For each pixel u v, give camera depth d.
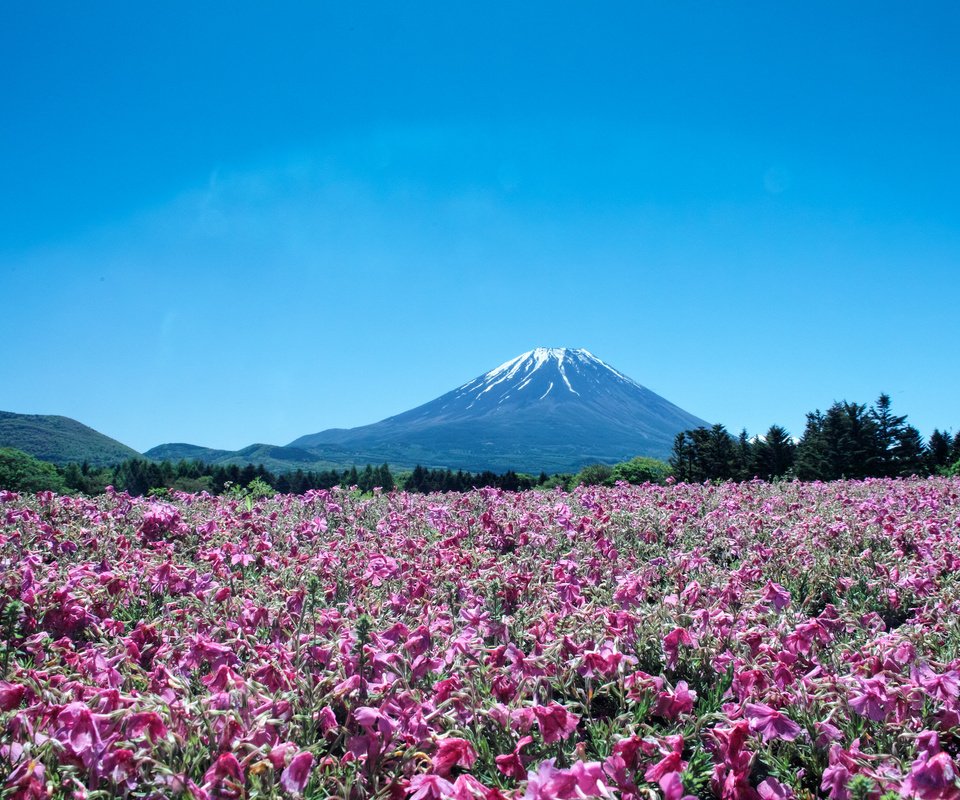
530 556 7.26
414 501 12.14
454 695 3.80
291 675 4.09
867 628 5.40
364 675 4.03
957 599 5.81
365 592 6.18
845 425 70.88
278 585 6.40
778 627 5.01
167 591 6.24
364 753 3.35
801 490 13.91
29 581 5.58
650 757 3.40
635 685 4.05
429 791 2.94
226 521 9.45
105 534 8.20
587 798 2.77
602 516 9.20
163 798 2.94
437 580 6.43
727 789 3.36
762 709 3.61
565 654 4.39
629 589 5.58
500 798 2.86
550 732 3.48
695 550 7.93
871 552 7.55
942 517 9.69
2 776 3.09
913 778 3.04
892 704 3.80
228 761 3.06
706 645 4.87
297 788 3.03
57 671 4.16
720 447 80.44
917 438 70.81
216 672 3.90
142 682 4.05
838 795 3.28
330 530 9.88
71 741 3.16
